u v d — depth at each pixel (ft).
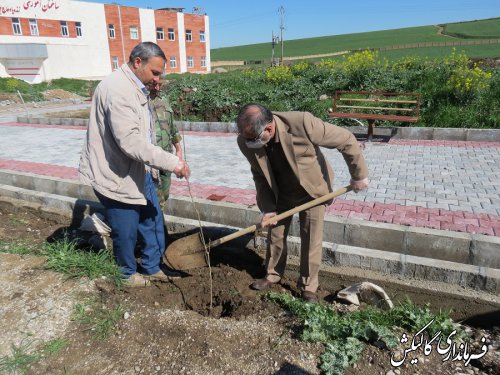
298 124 10.00
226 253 15.11
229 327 10.66
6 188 21.01
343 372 9.09
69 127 39.42
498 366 9.39
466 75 33.47
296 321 10.81
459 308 11.86
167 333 10.66
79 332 10.91
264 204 11.67
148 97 11.46
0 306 11.72
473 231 13.51
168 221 16.34
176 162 10.93
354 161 10.36
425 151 24.75
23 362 9.95
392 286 12.50
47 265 13.47
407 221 14.42
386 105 33.65
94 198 19.13
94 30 122.42
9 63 107.04
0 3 105.81
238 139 10.70
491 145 25.76
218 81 49.19
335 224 13.94
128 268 13.21
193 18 144.46
